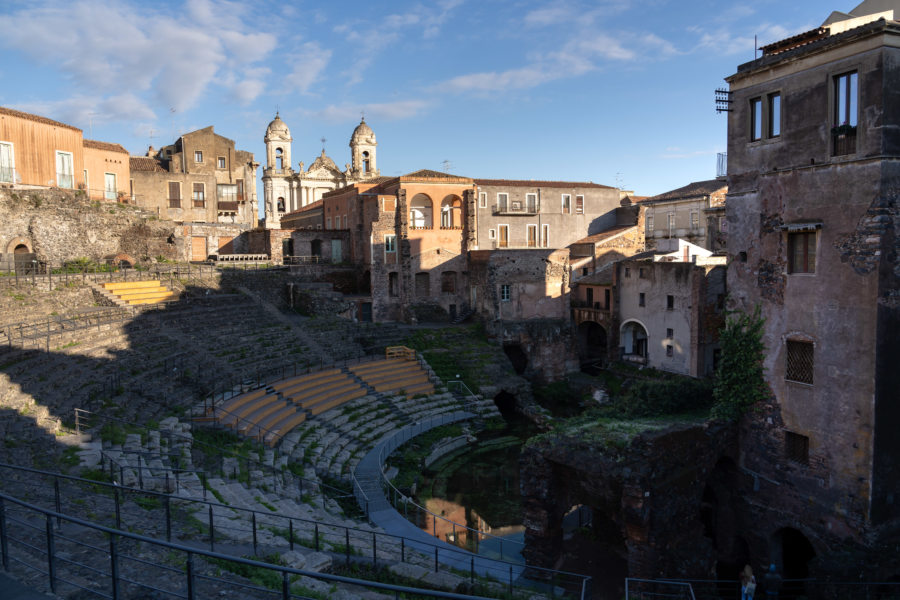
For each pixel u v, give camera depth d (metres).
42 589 10.42
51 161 44.03
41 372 24.47
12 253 38.25
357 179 90.00
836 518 23.34
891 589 22.17
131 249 46.88
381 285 57.72
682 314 45.09
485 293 54.81
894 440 22.42
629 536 22.47
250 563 8.09
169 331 36.38
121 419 23.95
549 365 54.12
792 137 24.73
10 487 15.87
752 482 26.70
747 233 26.84
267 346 41.62
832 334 23.33
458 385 47.41
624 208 68.00
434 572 18.66
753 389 26.44
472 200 59.38
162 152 72.75
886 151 21.58
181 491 19.09
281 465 27.56
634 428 24.69
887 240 21.69
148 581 11.67
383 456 33.69
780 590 25.83
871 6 27.72
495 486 34.00
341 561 17.91
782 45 26.38
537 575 23.48
